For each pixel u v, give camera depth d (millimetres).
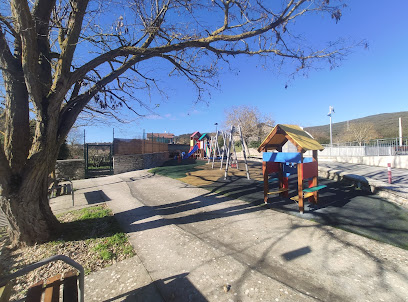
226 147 15062
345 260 3133
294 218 4887
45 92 3832
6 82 3562
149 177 11914
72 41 3777
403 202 5520
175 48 4617
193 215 5324
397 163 14758
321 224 4477
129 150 15859
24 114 3684
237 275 2828
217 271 2934
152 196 7547
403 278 2693
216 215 5273
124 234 4277
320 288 2539
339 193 7121
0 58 3531
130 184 10078
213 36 4812
